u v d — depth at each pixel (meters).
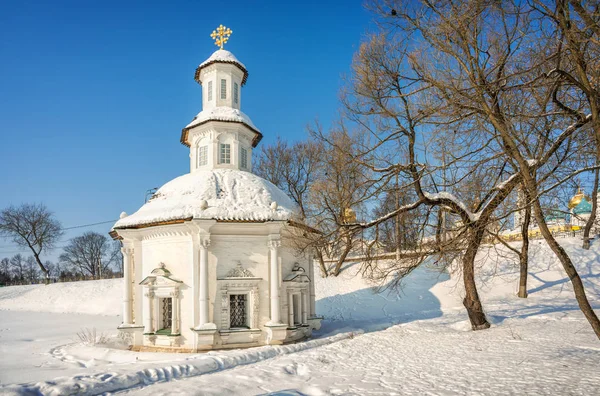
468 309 19.67
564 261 10.70
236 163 23.44
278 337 19.33
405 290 33.38
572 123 11.90
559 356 13.10
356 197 21.45
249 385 11.22
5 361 18.03
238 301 19.78
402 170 16.48
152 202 21.78
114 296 43.53
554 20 9.62
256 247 19.97
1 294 50.81
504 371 11.75
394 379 11.63
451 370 12.34
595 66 10.18
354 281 35.53
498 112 11.53
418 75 13.22
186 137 25.16
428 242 17.34
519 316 21.86
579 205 40.62
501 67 11.92
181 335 19.09
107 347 20.69
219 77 24.56
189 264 19.44
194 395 10.23
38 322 34.75
